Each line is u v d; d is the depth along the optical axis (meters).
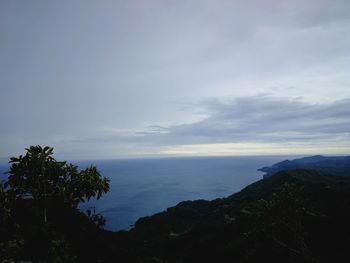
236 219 67.00
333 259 38.56
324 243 42.81
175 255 57.25
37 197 44.19
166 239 73.69
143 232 85.62
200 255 55.41
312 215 49.91
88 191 44.53
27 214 46.78
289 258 37.88
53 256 38.22
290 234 33.53
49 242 40.91
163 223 93.44
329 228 45.94
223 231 61.81
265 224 32.47
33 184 43.06
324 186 66.19
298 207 32.12
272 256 39.41
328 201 56.81
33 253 37.84
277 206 31.67
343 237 42.72
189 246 61.62
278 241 33.38
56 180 45.44
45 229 43.19
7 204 42.47
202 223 74.94
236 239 54.06
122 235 73.38
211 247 56.59
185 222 90.81
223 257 49.41
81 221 55.91
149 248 63.34
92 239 50.66
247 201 87.25
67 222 51.19
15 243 37.56
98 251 47.22
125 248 56.09
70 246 43.38
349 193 58.81
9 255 35.34
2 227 41.53
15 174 41.78
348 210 50.38
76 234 49.22
